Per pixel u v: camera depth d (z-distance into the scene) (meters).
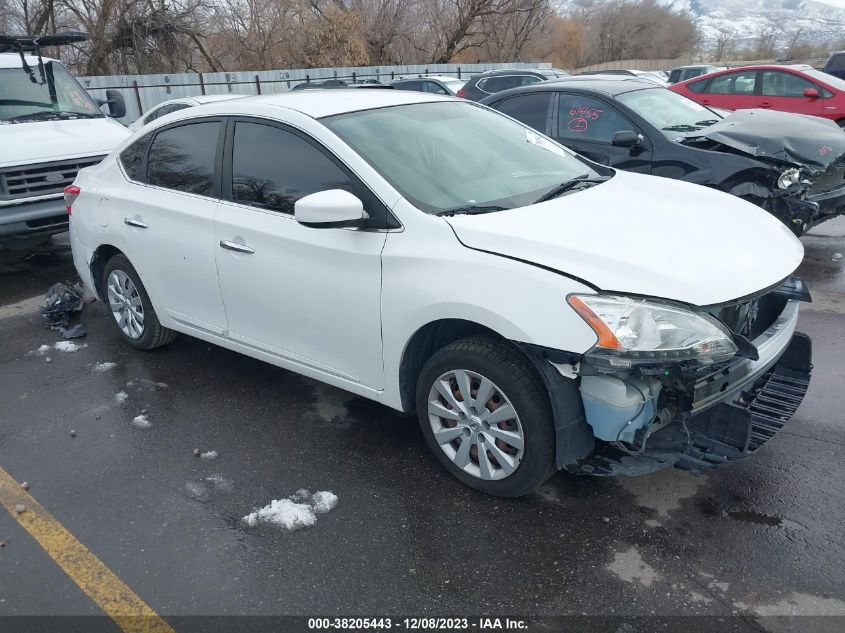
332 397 4.18
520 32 31.48
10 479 3.46
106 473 3.48
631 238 2.91
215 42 27.25
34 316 5.83
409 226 3.10
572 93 6.61
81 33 7.70
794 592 2.55
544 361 2.74
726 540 2.83
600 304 2.59
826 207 6.04
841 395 3.96
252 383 4.41
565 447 2.79
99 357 4.90
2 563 2.87
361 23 28.73
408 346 3.18
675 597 2.55
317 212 2.99
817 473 3.25
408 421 3.87
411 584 2.66
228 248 3.81
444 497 3.17
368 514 3.07
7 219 6.45
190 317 4.29
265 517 3.07
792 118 6.38
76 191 5.03
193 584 2.71
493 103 7.12
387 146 3.47
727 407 2.76
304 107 3.70
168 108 9.73
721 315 2.83
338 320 3.39
